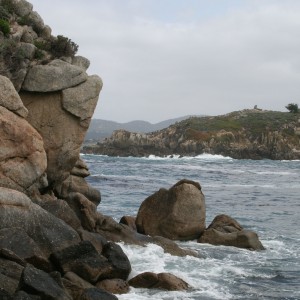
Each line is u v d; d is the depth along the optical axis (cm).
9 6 2516
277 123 17175
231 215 3722
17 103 2028
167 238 2498
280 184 6644
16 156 1989
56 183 2459
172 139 15888
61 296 1348
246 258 2253
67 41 2573
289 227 3266
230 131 16338
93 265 1636
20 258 1475
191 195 2566
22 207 1730
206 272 1955
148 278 1688
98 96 2464
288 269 2091
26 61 2320
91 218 2228
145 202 2642
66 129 2406
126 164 10225
